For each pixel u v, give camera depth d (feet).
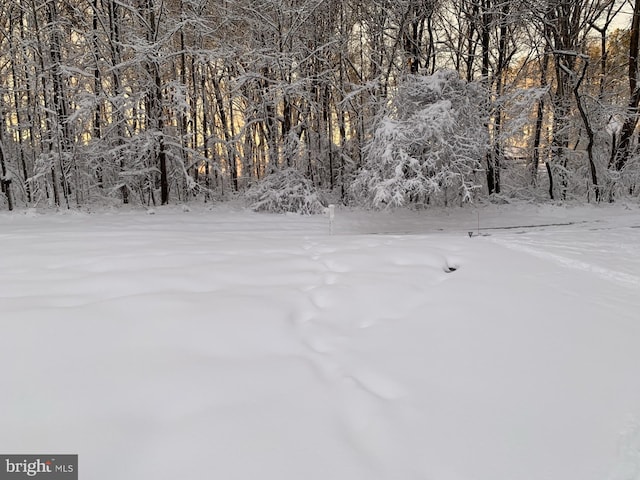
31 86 41.83
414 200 39.93
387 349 8.70
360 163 45.29
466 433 6.00
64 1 40.93
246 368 7.70
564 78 47.75
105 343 8.44
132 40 38.19
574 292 12.00
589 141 44.01
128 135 44.01
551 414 6.44
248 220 33.19
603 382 7.31
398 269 14.61
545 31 43.93
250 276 13.61
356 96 46.62
